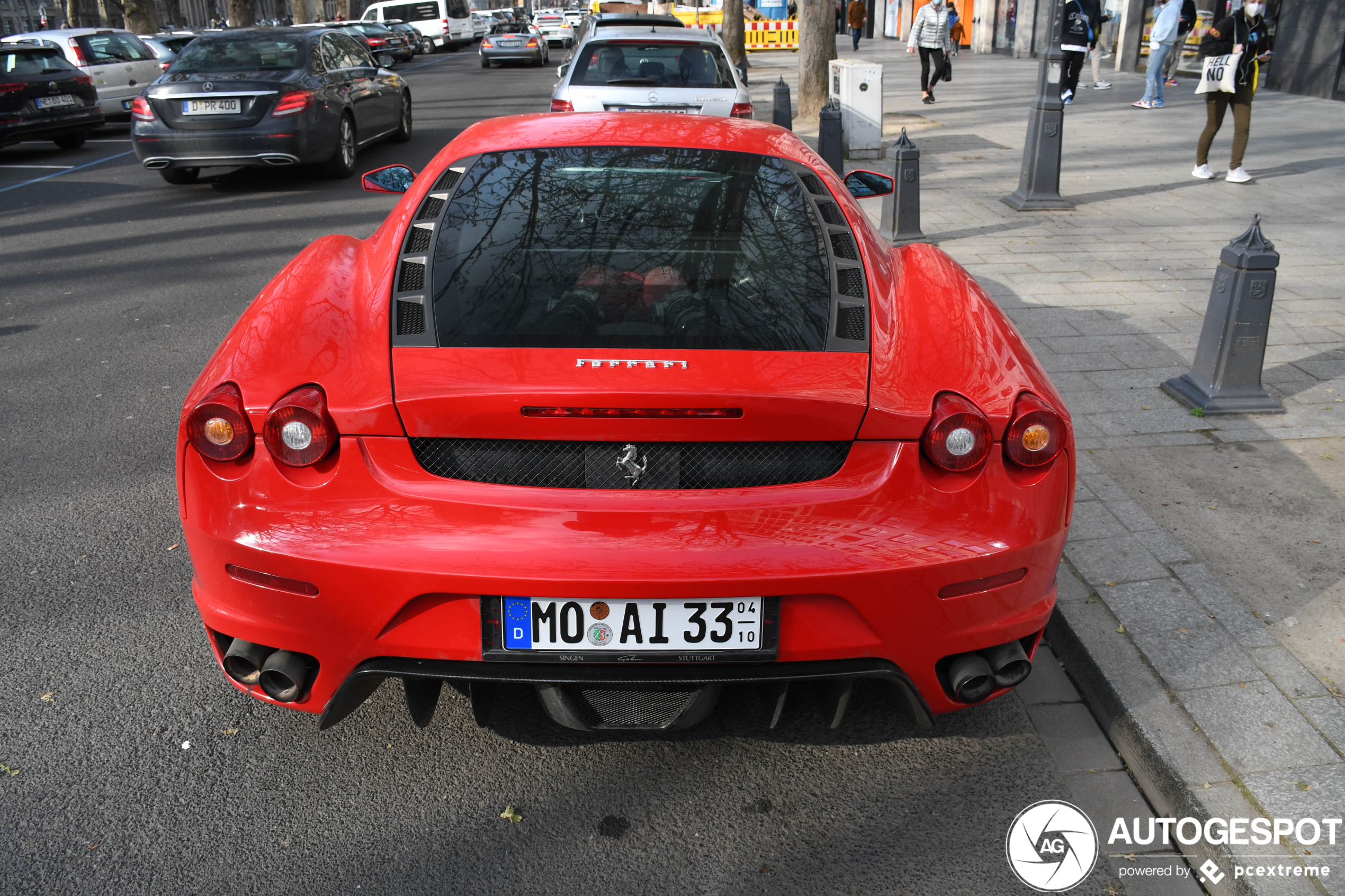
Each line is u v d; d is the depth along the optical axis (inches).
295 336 84.9
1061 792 92.3
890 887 80.7
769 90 786.2
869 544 77.6
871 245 102.7
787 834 86.4
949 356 85.2
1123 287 245.4
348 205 373.4
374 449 78.0
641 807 89.4
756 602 77.3
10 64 515.8
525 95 813.9
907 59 1038.4
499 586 75.4
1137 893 81.0
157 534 137.1
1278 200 344.8
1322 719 95.3
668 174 108.0
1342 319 221.8
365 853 83.7
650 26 398.0
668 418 76.0
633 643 77.9
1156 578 119.6
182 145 387.2
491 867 82.4
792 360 81.7
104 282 272.5
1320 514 136.5
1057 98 325.1
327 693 83.4
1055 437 80.8
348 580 76.9
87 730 98.1
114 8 1249.4
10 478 154.1
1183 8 576.7
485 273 91.8
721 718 101.7
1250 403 170.6
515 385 76.2
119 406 183.9
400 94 514.6
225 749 96.0
